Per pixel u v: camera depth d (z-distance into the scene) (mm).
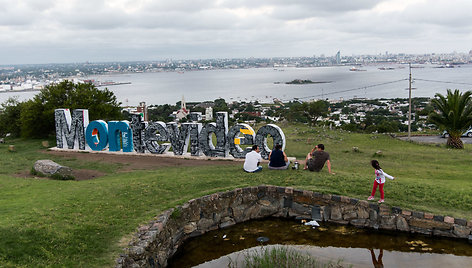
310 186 14758
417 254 11219
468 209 12555
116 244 10023
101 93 40156
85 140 27875
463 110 32156
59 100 37469
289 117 64375
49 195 13914
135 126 26078
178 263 11344
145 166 22484
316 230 13234
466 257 10969
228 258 11508
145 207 12734
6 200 13234
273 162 17297
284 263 10633
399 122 79875
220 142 23859
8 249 8961
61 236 10008
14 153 27688
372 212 13039
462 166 22656
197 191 14508
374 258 11008
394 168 21656
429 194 13789
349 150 29531
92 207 12438
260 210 14688
